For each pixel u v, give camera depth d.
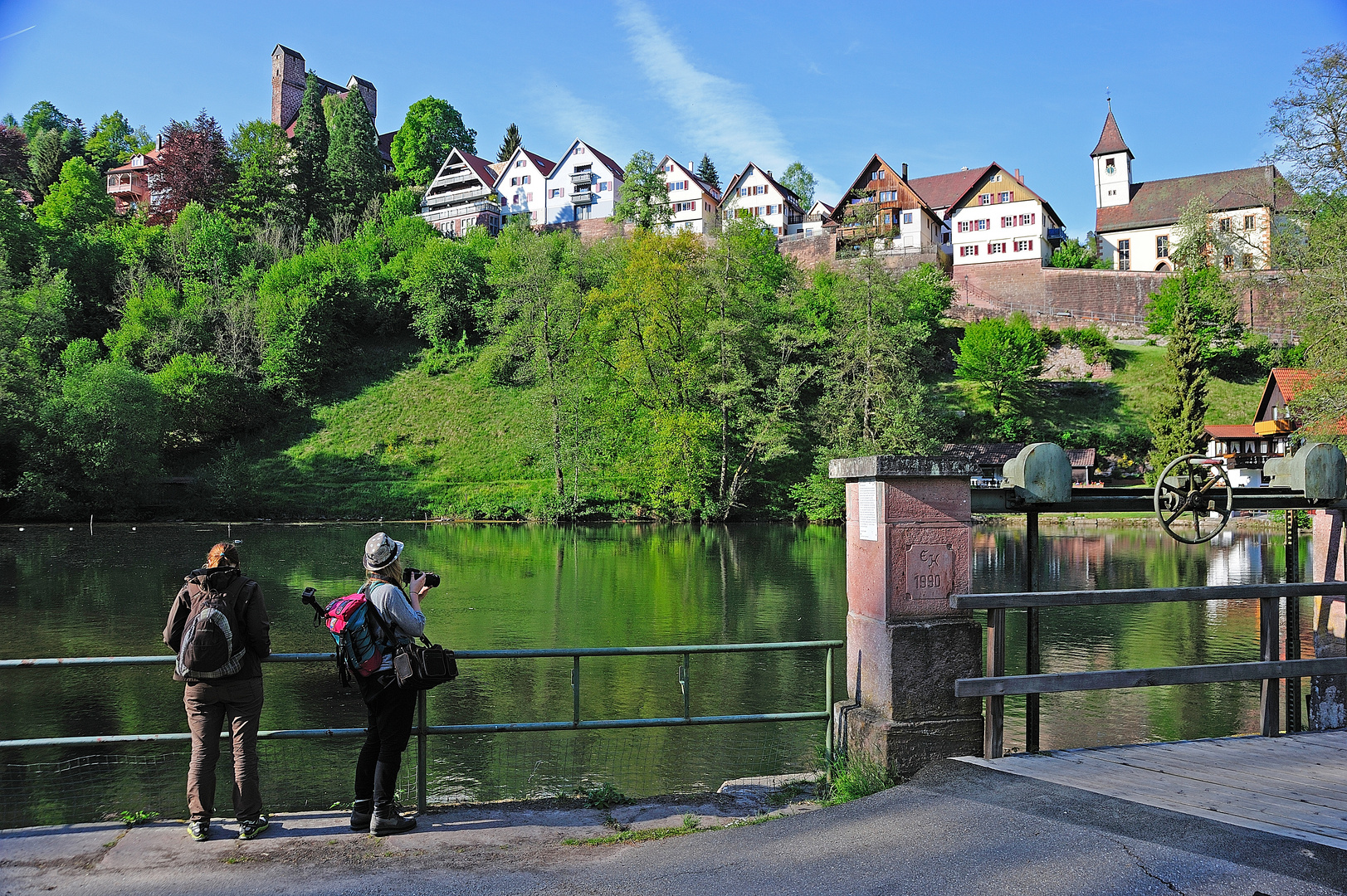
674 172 111.25
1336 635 6.68
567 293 63.38
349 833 4.86
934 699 5.45
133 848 4.60
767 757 10.47
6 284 57.19
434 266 80.38
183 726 12.02
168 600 23.53
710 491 54.62
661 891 3.87
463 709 12.95
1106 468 63.53
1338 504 6.46
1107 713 12.45
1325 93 29.98
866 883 3.78
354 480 59.41
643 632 19.62
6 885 4.09
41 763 10.16
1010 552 37.41
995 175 93.69
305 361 71.12
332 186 117.88
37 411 53.47
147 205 125.19
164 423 59.12
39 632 19.03
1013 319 74.69
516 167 118.75
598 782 9.65
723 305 55.75
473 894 3.96
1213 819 4.24
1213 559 33.81
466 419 66.56
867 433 51.78
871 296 54.19
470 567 31.73
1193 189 95.88
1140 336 80.56
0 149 122.56
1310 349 30.38
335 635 4.88
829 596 24.94
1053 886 3.61
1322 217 30.20
